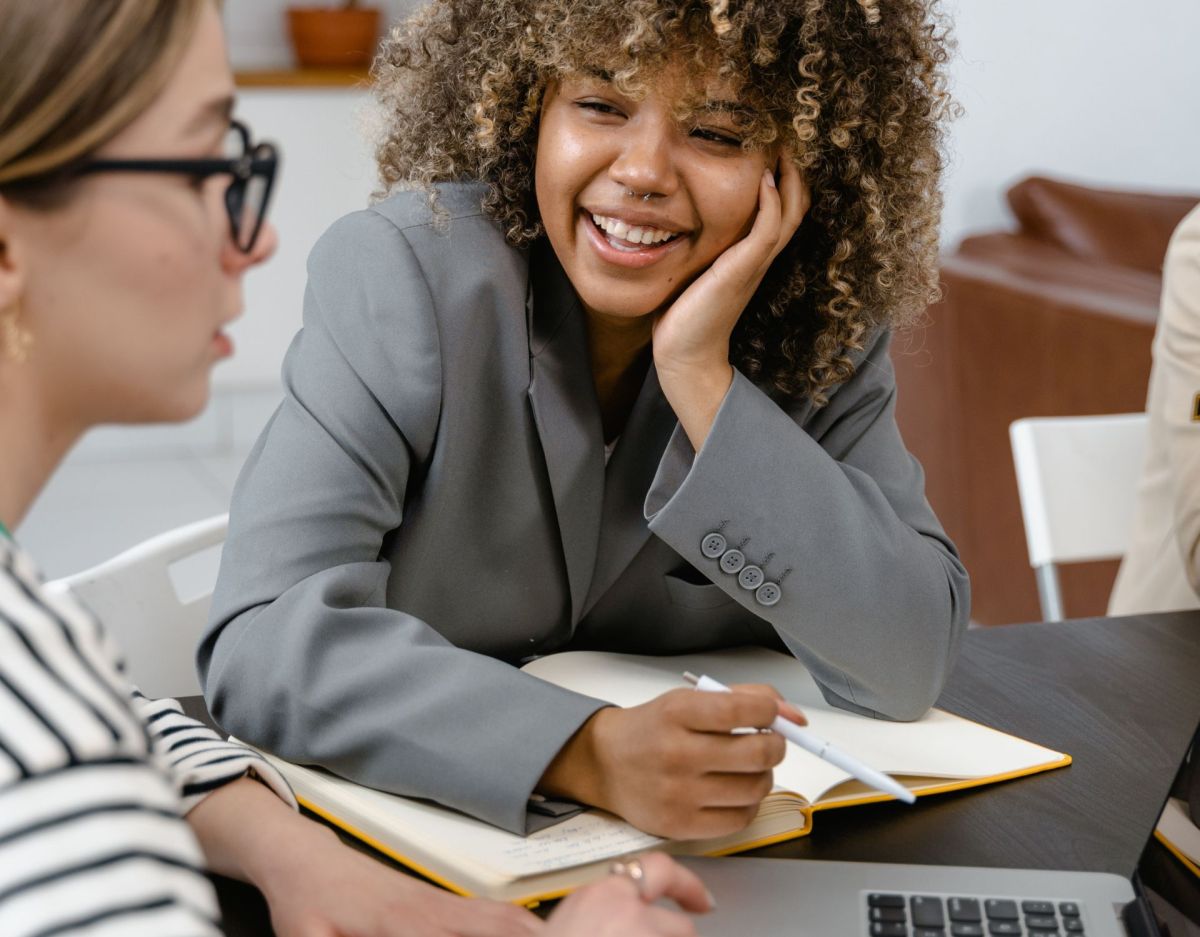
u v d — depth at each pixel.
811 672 1.16
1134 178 3.81
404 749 0.95
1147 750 1.09
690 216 1.10
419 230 1.16
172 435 4.37
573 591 1.23
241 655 1.02
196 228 0.62
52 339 0.61
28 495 0.63
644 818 0.90
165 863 0.51
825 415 1.26
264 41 4.65
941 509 3.11
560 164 1.09
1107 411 2.71
